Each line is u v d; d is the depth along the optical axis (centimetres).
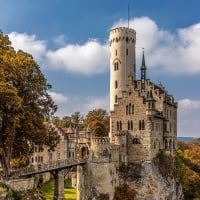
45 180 11100
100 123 14050
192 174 12156
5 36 6306
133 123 10244
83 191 9150
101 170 9162
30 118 6106
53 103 6794
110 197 9250
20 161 9362
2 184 5259
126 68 11862
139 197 9706
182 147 19312
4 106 5797
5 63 5812
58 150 12094
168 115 11306
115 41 11969
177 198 11000
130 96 10350
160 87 11675
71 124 16525
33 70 6378
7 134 5856
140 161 10044
